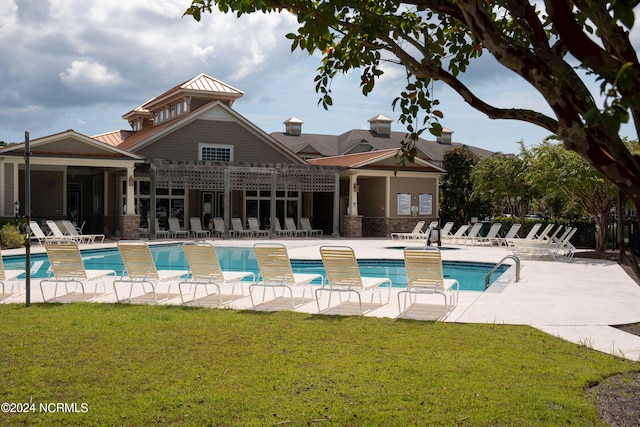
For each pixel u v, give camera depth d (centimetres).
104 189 2630
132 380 462
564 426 371
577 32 234
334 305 841
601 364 513
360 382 457
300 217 2952
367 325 681
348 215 2712
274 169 2534
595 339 620
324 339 605
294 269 1514
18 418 383
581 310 795
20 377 468
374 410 397
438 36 495
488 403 410
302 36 404
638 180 227
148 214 2691
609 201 1791
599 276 1210
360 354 543
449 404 409
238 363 511
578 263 1505
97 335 615
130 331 636
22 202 2431
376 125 4438
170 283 1004
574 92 242
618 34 241
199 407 404
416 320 718
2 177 2088
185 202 2778
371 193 2903
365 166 2695
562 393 433
